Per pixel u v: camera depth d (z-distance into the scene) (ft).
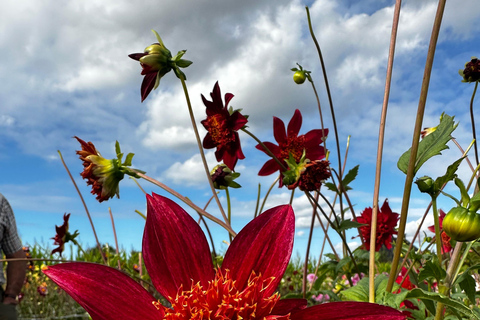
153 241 0.76
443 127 0.90
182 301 0.70
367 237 1.87
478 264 0.92
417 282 1.21
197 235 0.79
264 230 0.79
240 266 0.77
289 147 1.81
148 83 1.39
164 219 0.78
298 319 0.70
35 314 4.94
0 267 3.39
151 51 1.35
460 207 0.87
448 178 0.96
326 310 0.70
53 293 5.33
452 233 0.86
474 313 0.75
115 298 0.68
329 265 1.82
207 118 1.59
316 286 1.84
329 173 1.50
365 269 1.84
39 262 5.79
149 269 0.73
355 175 1.64
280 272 0.75
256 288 0.73
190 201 1.20
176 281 0.75
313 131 1.85
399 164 0.91
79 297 0.66
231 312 0.70
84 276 0.68
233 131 1.57
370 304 0.68
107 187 1.35
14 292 3.40
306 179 1.44
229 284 0.73
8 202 3.44
